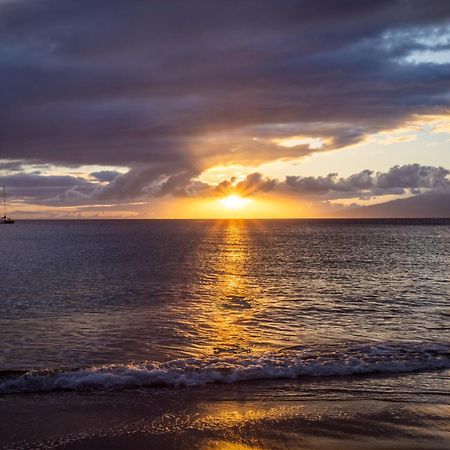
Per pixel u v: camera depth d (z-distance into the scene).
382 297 30.23
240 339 18.72
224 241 108.06
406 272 45.47
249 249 80.69
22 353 16.58
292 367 14.28
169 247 86.56
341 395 12.12
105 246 89.69
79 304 27.58
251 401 11.68
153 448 9.19
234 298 30.00
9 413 10.88
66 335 19.41
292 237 127.62
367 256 65.00
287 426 10.13
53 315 24.05
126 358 15.99
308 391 12.43
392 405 11.38
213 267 50.97
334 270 47.66
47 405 11.38
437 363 14.86
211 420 10.48
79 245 92.81
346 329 20.62
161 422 10.38
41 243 99.88
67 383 12.78
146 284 37.06
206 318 23.17
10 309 25.88
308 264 54.25
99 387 12.65
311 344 17.80
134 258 62.31
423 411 10.98
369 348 16.81
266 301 28.77
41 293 32.12
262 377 13.52
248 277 41.97
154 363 14.73
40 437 9.63
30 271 46.56
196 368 14.04
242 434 9.78
